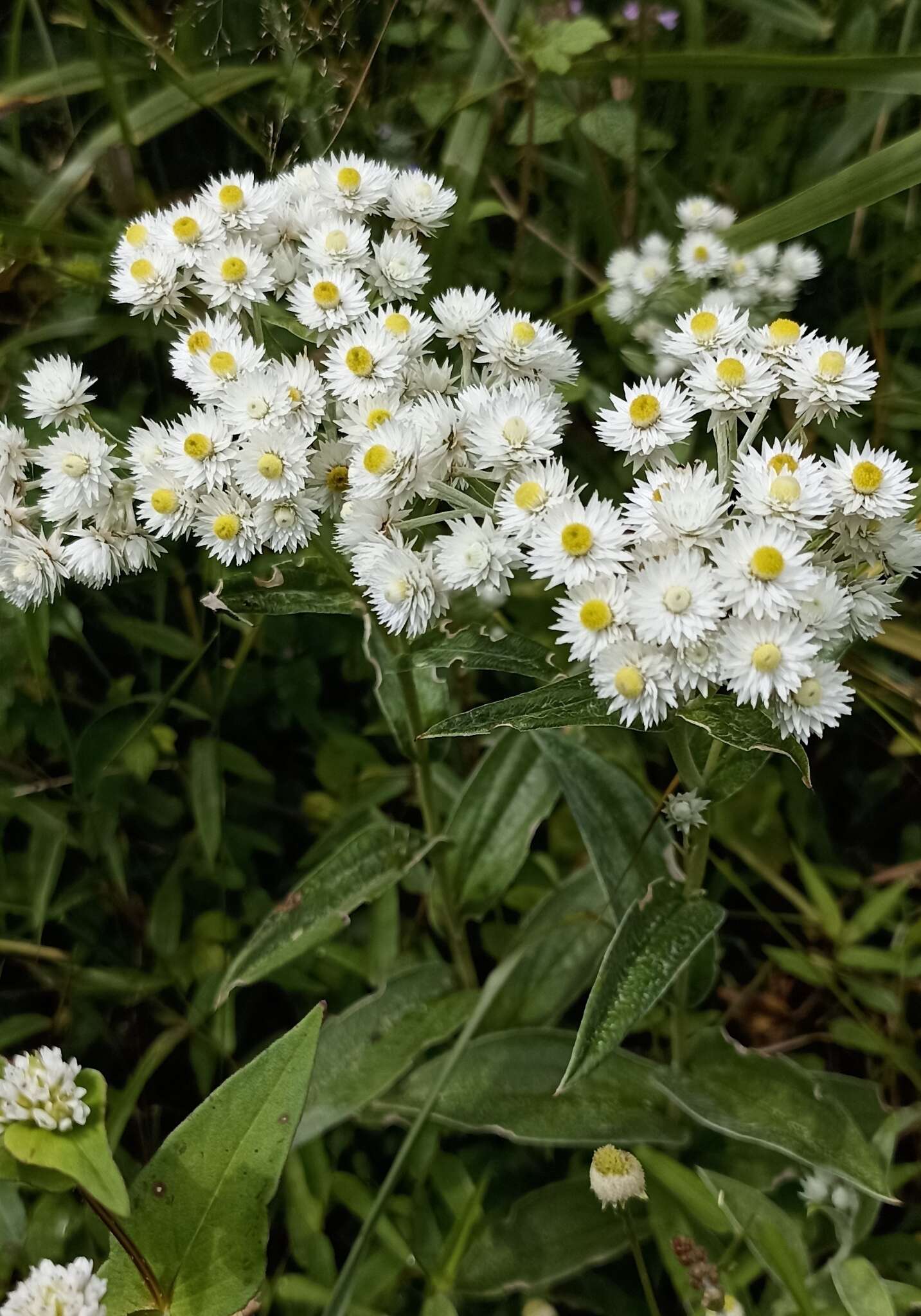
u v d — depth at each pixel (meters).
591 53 0.22
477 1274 0.15
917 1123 0.17
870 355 0.21
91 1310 0.09
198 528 0.14
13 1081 0.09
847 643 0.13
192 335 0.14
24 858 0.19
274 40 0.21
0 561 0.14
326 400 0.14
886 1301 0.12
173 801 0.20
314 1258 0.15
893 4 0.21
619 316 0.20
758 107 0.22
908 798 0.20
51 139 0.22
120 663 0.20
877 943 0.19
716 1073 0.15
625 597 0.11
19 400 0.19
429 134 0.21
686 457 0.17
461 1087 0.16
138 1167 0.17
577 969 0.18
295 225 0.15
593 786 0.15
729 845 0.19
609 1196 0.12
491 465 0.13
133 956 0.19
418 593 0.13
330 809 0.20
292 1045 0.11
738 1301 0.13
